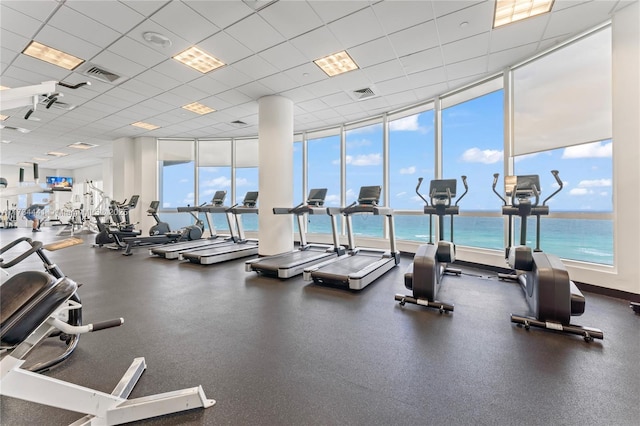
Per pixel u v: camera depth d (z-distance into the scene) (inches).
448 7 119.7
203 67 172.6
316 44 146.8
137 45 146.9
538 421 53.1
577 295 89.3
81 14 122.6
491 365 72.0
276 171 218.5
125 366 72.1
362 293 134.1
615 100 120.6
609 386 63.3
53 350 79.7
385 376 67.6
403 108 242.7
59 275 74.8
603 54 131.2
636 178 114.9
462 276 162.7
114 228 296.4
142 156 337.4
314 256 196.9
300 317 104.5
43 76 178.1
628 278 117.6
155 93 209.2
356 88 202.2
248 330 93.4
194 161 357.1
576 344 82.7
